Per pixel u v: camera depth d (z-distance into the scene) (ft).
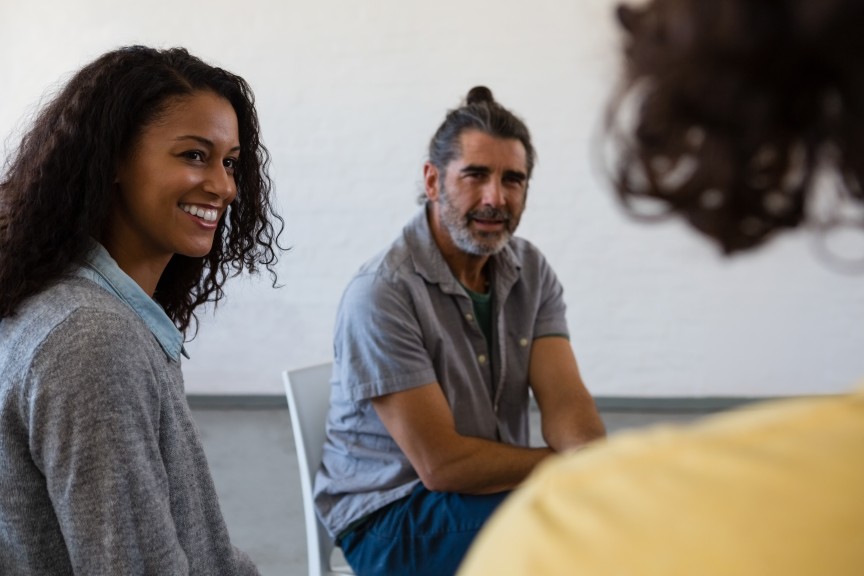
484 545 1.11
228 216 4.60
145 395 3.43
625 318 13.76
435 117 13.70
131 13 13.79
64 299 3.43
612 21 1.22
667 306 13.66
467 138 5.65
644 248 13.57
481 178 5.62
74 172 3.62
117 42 13.82
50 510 3.43
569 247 13.71
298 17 13.69
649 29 1.13
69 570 3.47
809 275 13.30
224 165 4.10
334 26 13.66
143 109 3.75
